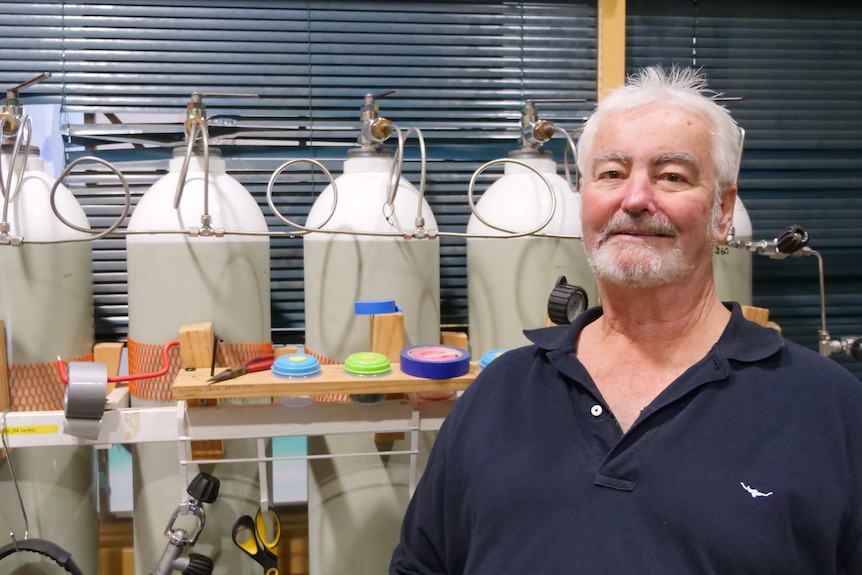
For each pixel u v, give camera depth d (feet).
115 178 3.61
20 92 3.53
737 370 2.03
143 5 3.59
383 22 3.77
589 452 2.03
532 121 3.40
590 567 1.89
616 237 2.08
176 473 3.07
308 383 2.58
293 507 3.84
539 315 3.27
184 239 2.98
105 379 2.55
